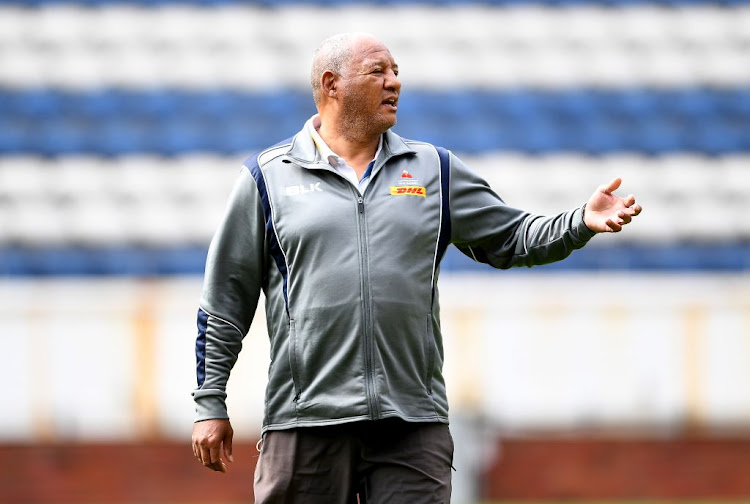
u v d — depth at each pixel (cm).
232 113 5844
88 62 6041
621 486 4088
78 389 4103
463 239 1268
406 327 1202
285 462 1227
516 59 6166
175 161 5659
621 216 1162
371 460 1213
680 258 5238
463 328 4141
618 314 4162
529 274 5081
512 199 5559
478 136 5822
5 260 5153
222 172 5619
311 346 1201
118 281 5103
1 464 4062
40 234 5297
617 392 4147
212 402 1250
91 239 5281
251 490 4025
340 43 1242
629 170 5709
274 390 1238
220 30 6219
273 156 1255
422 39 6200
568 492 4084
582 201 5553
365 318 1191
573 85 6050
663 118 5919
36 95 5875
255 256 1255
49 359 4109
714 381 4150
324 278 1200
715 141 5859
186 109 5850
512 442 4088
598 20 6359
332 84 1247
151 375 4109
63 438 4075
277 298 1240
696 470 4103
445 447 1229
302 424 1210
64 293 4941
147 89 5928
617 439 4103
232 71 6028
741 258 5281
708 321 4169
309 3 6334
